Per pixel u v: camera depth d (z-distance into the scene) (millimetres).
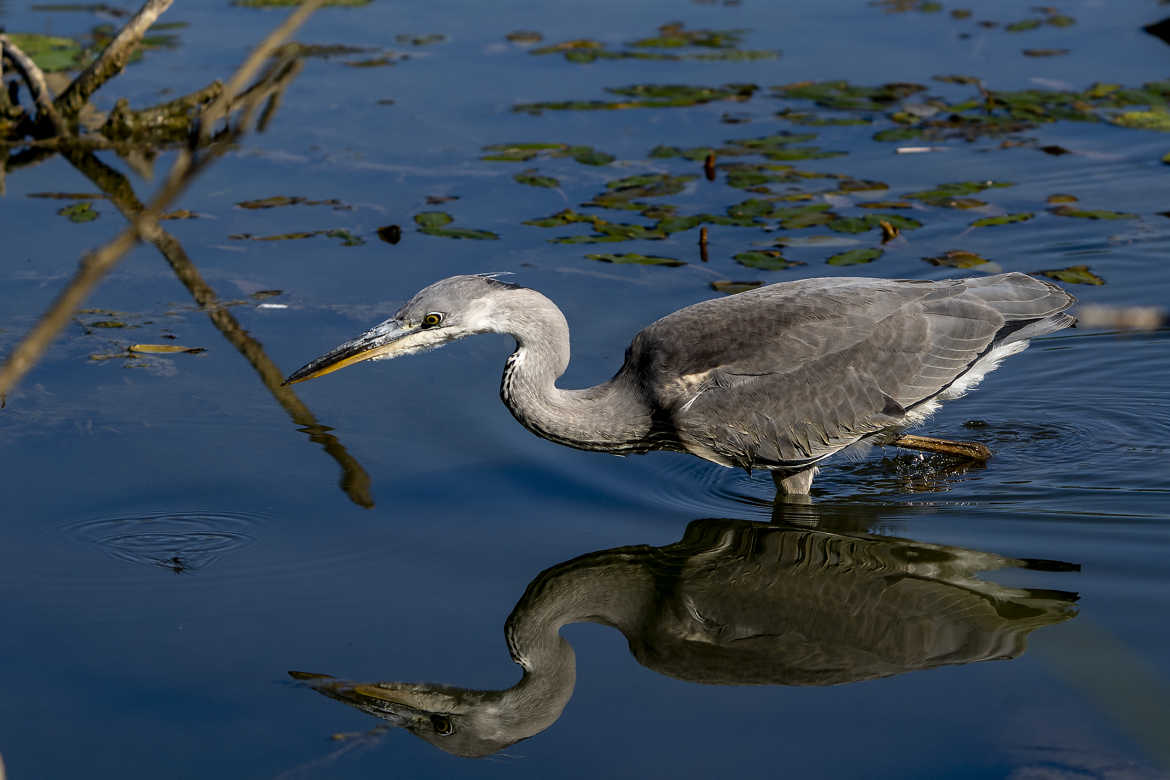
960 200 16266
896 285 11516
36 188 17562
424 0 25438
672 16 23812
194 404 12344
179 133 19484
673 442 11508
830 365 11094
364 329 13453
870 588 9727
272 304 14164
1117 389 13281
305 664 8555
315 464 11398
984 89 19438
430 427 12195
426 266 14852
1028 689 8039
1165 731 7387
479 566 9930
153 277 14969
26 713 7934
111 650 8664
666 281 14414
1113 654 8398
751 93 19875
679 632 9148
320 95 20328
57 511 10477
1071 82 19641
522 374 11141
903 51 21359
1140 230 15359
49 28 23141
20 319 13703
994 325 11359
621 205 16297
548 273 14633
